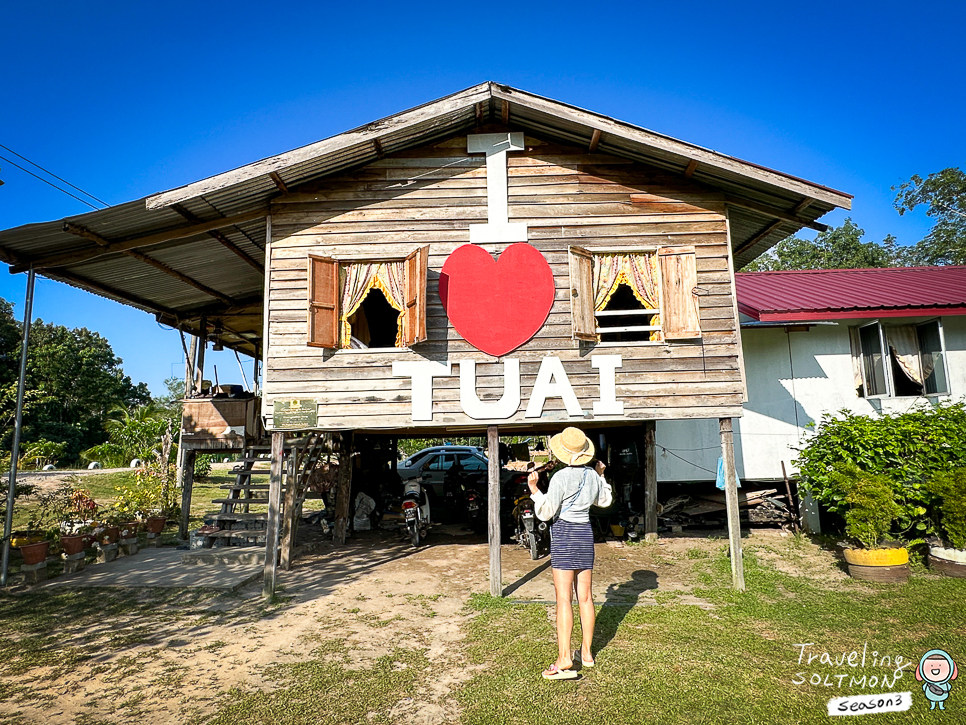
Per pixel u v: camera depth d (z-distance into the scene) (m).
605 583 7.92
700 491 12.05
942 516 7.83
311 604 7.20
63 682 5.02
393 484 13.46
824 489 8.51
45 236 7.66
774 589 7.36
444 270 8.05
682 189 8.21
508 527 11.84
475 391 7.84
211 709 4.51
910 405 11.21
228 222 8.14
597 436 13.38
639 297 8.09
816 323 11.02
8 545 8.12
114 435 28.95
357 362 7.89
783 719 4.17
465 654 5.54
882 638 5.61
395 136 7.67
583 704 4.44
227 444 11.00
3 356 41.66
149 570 8.82
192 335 12.47
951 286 12.69
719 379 7.80
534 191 8.20
